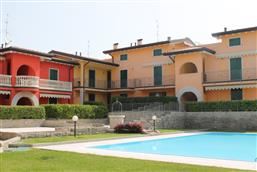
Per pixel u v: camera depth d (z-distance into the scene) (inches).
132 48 1670.8
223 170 348.5
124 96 1612.9
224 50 1401.3
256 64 1311.5
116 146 664.4
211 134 972.6
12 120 1012.5
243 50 1347.2
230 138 871.7
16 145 597.9
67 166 371.9
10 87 1203.9
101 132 953.5
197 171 342.3
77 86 1541.6
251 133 991.6
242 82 1272.1
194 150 621.9
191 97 1492.4
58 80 1456.7
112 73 1768.0
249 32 1327.5
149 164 386.9
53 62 1425.9
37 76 1305.4
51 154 474.0
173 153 548.7
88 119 1230.9
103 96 1727.4
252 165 390.6
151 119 1136.8
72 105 1183.6
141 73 1658.5
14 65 1222.9
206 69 1446.9
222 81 1318.9
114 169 353.1
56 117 1129.4
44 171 340.5
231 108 1173.7
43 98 1392.7
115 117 1002.7
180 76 1435.8
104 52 1782.7
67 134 850.1
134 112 1253.1
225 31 1362.0
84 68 1600.6
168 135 900.0
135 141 735.7
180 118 1233.4
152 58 1625.2
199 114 1229.7
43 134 791.1
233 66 1373.0
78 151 523.2
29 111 1063.6
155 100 1400.1
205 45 1466.5
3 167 363.3
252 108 1128.8
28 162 399.9
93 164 386.0
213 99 1393.9
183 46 1606.8
